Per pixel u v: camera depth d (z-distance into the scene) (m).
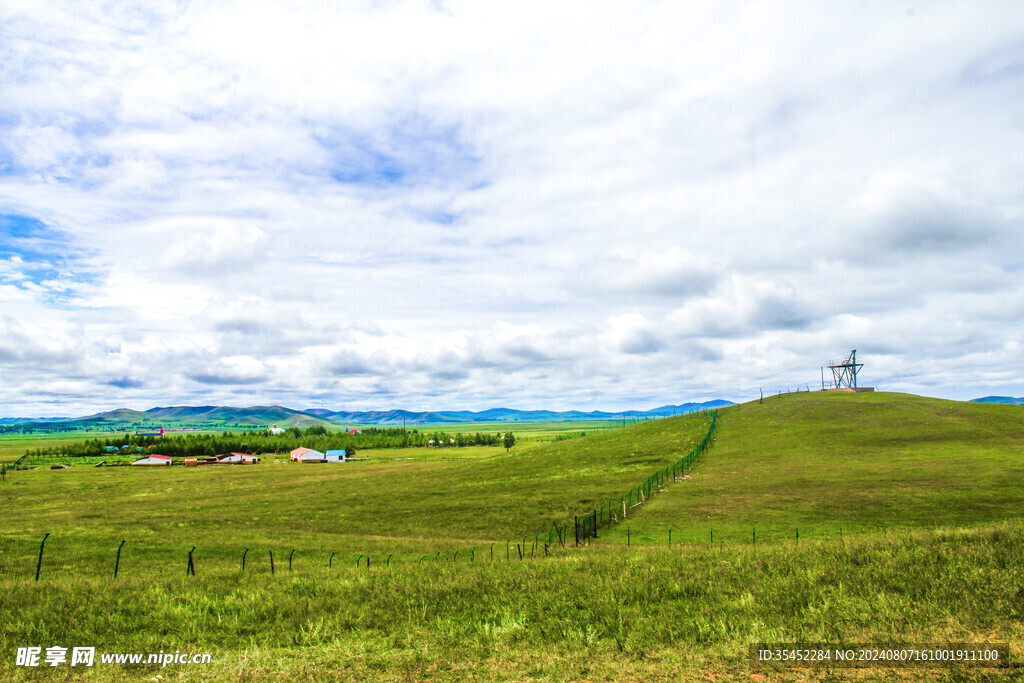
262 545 38.44
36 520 61.06
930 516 36.94
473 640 11.06
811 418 100.56
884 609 11.18
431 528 48.66
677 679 8.80
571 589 14.59
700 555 19.27
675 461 75.12
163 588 17.11
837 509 41.00
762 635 10.28
